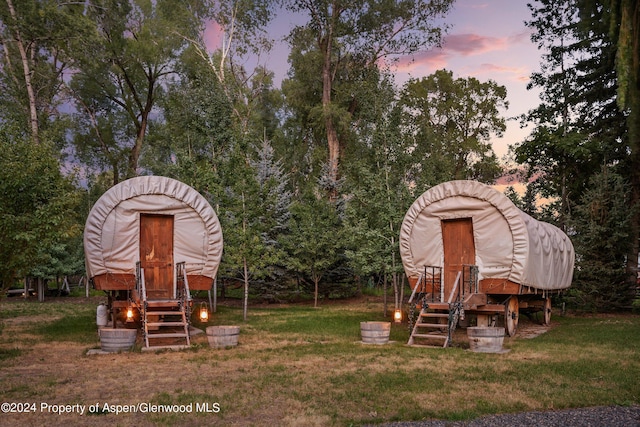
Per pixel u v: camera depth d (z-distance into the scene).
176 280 13.88
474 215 13.47
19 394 7.34
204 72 24.75
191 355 10.54
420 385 7.83
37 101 29.36
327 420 6.20
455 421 6.19
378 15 31.17
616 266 21.27
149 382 8.11
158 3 38.78
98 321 14.16
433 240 14.08
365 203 18.55
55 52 33.44
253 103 32.12
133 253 13.60
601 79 24.70
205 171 19.66
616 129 23.58
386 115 18.72
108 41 37.16
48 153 11.50
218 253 14.30
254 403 6.90
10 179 10.27
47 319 17.00
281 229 24.78
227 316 18.12
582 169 25.47
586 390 7.54
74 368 9.22
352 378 8.28
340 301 25.50
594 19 9.66
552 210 24.83
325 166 29.00
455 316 12.02
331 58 34.22
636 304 19.88
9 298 27.12
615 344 12.09
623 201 21.05
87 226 13.35
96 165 45.19
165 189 13.88
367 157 19.53
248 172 17.75
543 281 14.71
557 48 27.36
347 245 23.34
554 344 12.12
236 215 17.61
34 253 10.97
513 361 9.80
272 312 19.86
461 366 9.30
